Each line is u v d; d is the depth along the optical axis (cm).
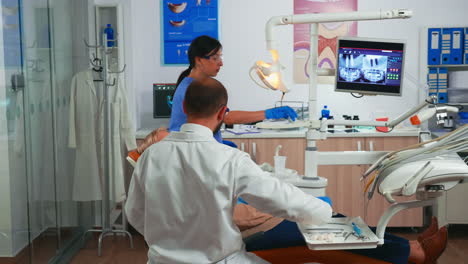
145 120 471
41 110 324
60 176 358
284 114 237
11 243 284
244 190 158
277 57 225
